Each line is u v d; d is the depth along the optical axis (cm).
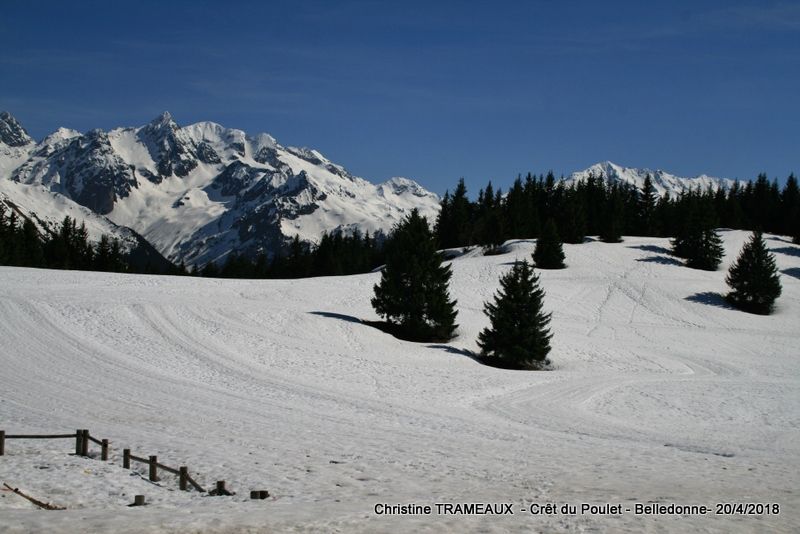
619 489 1460
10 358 3491
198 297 5694
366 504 1292
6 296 4759
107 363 3572
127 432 2094
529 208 11825
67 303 4722
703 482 1557
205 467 1658
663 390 3944
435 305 5109
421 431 2367
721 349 5778
